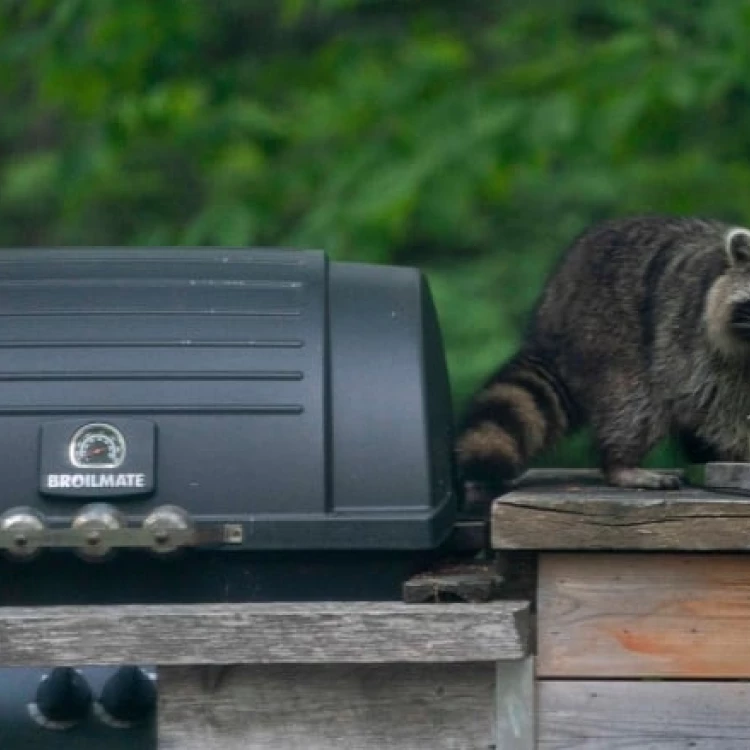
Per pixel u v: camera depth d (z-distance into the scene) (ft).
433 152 53.16
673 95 51.90
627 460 32.73
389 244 52.21
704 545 23.35
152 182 67.05
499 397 32.35
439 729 23.62
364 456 24.45
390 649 23.08
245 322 25.11
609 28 59.26
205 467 24.25
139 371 24.58
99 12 58.59
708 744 23.65
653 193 55.01
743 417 32.89
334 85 59.82
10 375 24.50
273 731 23.66
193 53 62.39
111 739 25.30
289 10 59.47
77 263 26.21
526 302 53.98
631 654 23.71
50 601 24.61
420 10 64.49
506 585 24.22
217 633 23.09
